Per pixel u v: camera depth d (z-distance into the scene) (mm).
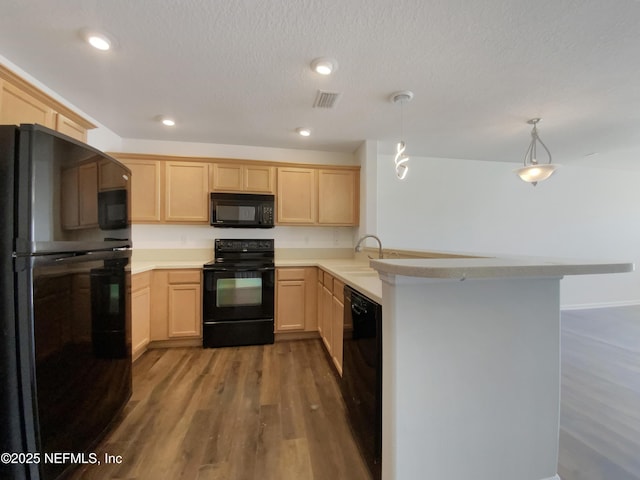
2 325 1057
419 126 2842
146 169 3021
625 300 4723
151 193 3029
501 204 4230
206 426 1655
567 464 1398
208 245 3434
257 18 1425
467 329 1075
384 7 1347
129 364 1790
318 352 2760
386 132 3018
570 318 3967
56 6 1352
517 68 1833
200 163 3137
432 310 1042
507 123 2744
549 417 1167
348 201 3465
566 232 4480
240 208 3158
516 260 1082
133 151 3254
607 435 1611
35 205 1073
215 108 2463
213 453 1449
